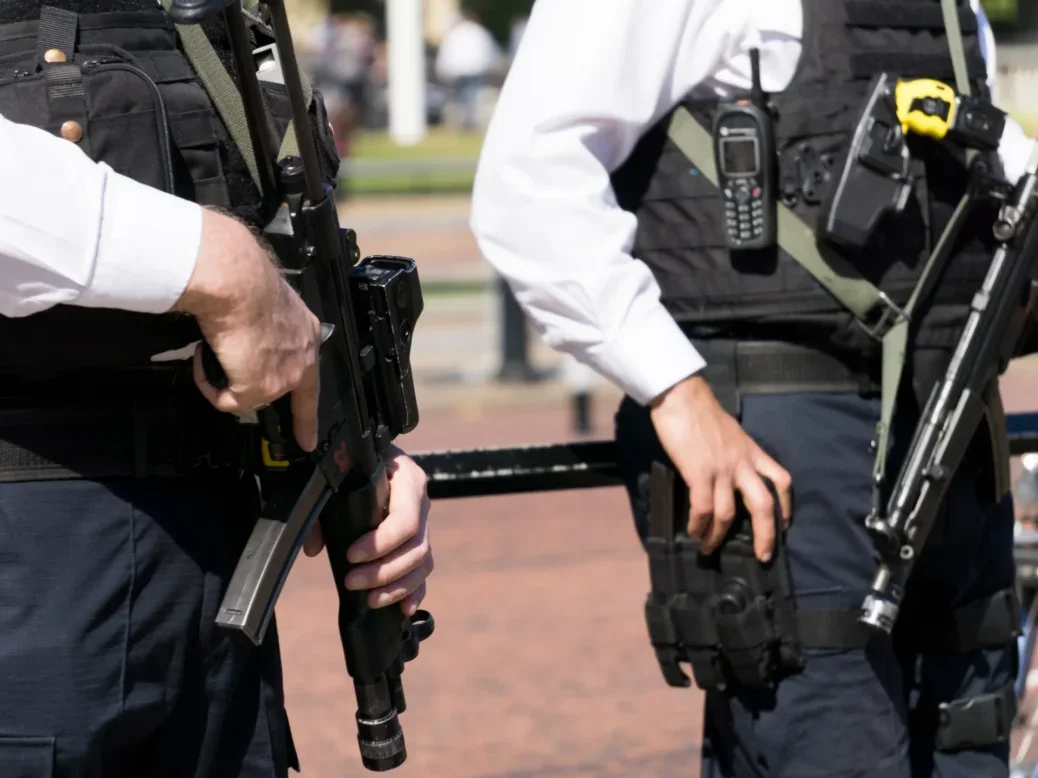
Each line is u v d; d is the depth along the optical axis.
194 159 1.94
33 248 1.72
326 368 2.00
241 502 2.05
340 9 40.44
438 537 7.66
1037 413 3.39
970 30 2.76
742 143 2.60
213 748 2.01
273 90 2.15
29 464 1.86
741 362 2.67
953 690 2.90
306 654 5.95
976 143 2.60
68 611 1.86
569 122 2.59
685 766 4.88
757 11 2.61
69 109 1.84
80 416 1.88
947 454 2.62
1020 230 2.65
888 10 2.67
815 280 2.62
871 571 2.66
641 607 6.54
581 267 2.60
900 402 2.72
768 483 2.61
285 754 2.11
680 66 2.63
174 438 1.92
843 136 2.61
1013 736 3.58
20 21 1.91
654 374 2.59
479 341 13.17
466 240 18.11
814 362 2.66
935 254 2.64
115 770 1.97
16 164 1.71
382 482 2.15
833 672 2.66
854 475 2.65
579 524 7.91
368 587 2.15
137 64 1.92
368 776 4.80
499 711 5.34
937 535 2.80
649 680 5.66
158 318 1.87
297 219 1.94
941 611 2.88
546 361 12.62
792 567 2.65
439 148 28.41
